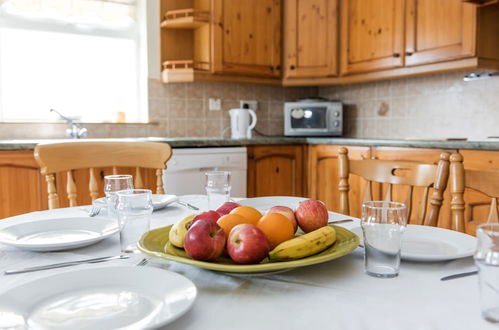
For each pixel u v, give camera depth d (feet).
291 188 10.45
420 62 8.98
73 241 2.67
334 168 9.88
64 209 4.10
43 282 1.96
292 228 2.35
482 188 3.87
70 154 5.20
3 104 9.85
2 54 9.78
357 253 2.62
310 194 10.47
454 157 3.91
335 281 2.17
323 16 10.60
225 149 9.40
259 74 10.72
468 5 8.09
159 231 2.66
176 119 11.10
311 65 10.77
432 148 7.89
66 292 1.95
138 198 2.73
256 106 12.07
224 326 1.70
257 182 10.03
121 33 10.82
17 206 7.85
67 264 2.45
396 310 1.84
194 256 2.15
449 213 7.61
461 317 1.76
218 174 3.64
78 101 10.57
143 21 10.80
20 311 1.77
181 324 1.72
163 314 1.66
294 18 10.74
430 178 4.33
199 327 1.69
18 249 2.78
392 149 8.57
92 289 1.98
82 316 1.73
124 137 10.48
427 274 2.27
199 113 11.37
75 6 10.13
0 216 7.75
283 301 1.94
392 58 9.47
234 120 10.59
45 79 10.21
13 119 9.93
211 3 10.09
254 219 2.48
